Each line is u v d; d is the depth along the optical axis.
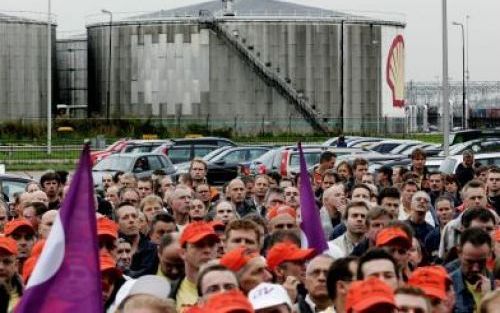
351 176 46.78
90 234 16.38
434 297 18.83
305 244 25.48
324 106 164.50
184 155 89.75
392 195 31.84
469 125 197.50
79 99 174.38
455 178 44.59
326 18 164.38
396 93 171.38
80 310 16.22
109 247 23.78
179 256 22.97
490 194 36.88
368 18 167.00
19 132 157.38
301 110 163.75
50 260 16.28
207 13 163.12
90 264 16.33
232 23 162.88
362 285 16.05
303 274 22.09
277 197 35.88
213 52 163.12
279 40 163.25
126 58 166.25
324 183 41.06
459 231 26.80
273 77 162.75
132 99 166.00
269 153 76.06
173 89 164.12
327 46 164.62
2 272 22.61
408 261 23.31
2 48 165.62
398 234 22.95
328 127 164.12
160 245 23.25
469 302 22.38
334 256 25.17
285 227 27.05
